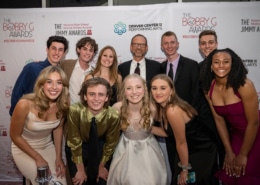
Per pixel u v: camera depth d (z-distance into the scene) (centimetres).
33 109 175
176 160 192
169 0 317
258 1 279
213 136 208
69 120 179
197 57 287
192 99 235
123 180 177
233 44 282
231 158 182
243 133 178
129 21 291
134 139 187
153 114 188
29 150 181
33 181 187
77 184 185
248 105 166
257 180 177
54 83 166
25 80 236
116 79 244
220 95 179
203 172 183
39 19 298
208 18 282
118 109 189
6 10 298
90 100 168
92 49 254
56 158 196
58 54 245
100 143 187
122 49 295
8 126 311
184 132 176
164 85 174
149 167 179
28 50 302
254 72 283
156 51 291
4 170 315
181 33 286
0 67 306
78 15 295
